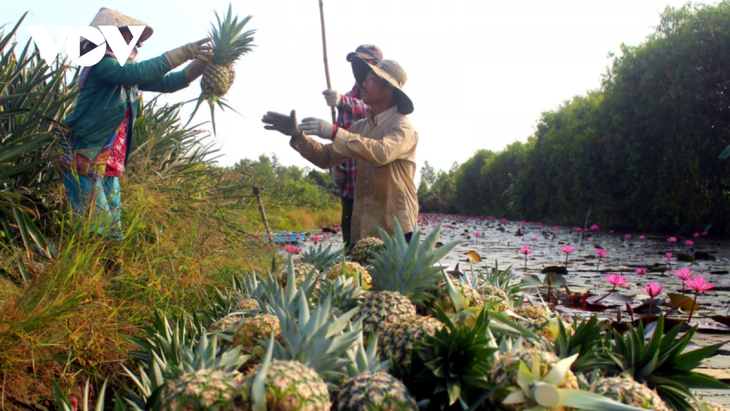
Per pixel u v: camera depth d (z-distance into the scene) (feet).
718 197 52.95
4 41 9.70
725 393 7.02
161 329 4.93
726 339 10.07
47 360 5.73
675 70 53.47
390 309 4.63
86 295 6.06
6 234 8.18
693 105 52.85
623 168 62.75
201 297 8.48
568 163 82.12
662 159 57.21
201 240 9.59
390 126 9.75
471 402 3.57
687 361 4.27
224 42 14.47
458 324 4.74
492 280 8.80
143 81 9.64
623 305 13.57
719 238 51.85
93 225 7.86
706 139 52.75
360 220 10.28
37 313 5.65
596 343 4.37
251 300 5.71
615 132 63.21
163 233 9.11
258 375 2.77
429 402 3.47
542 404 3.08
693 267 24.47
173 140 13.73
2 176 8.52
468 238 49.96
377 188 9.93
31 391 5.50
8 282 6.82
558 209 91.45
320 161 10.09
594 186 68.13
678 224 56.80
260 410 2.64
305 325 3.66
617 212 65.62
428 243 5.61
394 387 3.16
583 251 34.78
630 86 59.16
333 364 3.49
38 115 8.67
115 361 6.09
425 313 5.52
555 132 95.81
